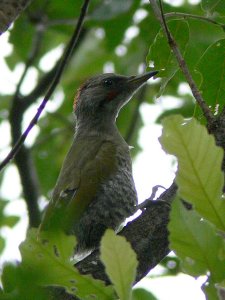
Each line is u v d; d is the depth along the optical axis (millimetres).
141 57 18406
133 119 16953
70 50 9273
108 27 15820
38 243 6012
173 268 12680
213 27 13156
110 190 11484
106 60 18641
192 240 5742
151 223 8055
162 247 7984
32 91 17141
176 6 14383
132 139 18594
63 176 11703
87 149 12141
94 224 11289
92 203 11336
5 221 18484
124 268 5594
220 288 5680
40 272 5375
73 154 12203
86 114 13641
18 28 17266
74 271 6070
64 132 19438
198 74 9828
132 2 14828
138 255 7902
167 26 8773
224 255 5766
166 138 5578
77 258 11188
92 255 8086
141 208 9805
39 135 19641
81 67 18594
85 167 11656
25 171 16484
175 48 8266
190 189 5633
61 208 10734
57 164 18969
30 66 16984
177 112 16688
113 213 11422
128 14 15750
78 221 11125
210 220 5711
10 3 8531
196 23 13250
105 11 14578
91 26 15914
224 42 9102
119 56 18641
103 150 11961
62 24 16734
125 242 5562
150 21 15352
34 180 16562
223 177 5582
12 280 5125
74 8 16125
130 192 11766
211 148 5535
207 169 5578
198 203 5668
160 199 8266
